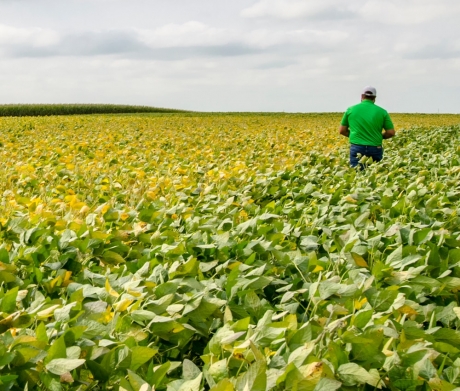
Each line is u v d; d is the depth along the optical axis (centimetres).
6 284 326
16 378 202
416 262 351
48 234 404
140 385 192
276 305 297
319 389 183
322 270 355
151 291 297
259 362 177
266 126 2355
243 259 372
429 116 4525
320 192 654
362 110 1062
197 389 185
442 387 198
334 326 221
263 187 703
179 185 679
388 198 534
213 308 267
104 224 479
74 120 2628
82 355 220
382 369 218
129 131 1884
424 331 244
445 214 506
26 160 1067
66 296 319
